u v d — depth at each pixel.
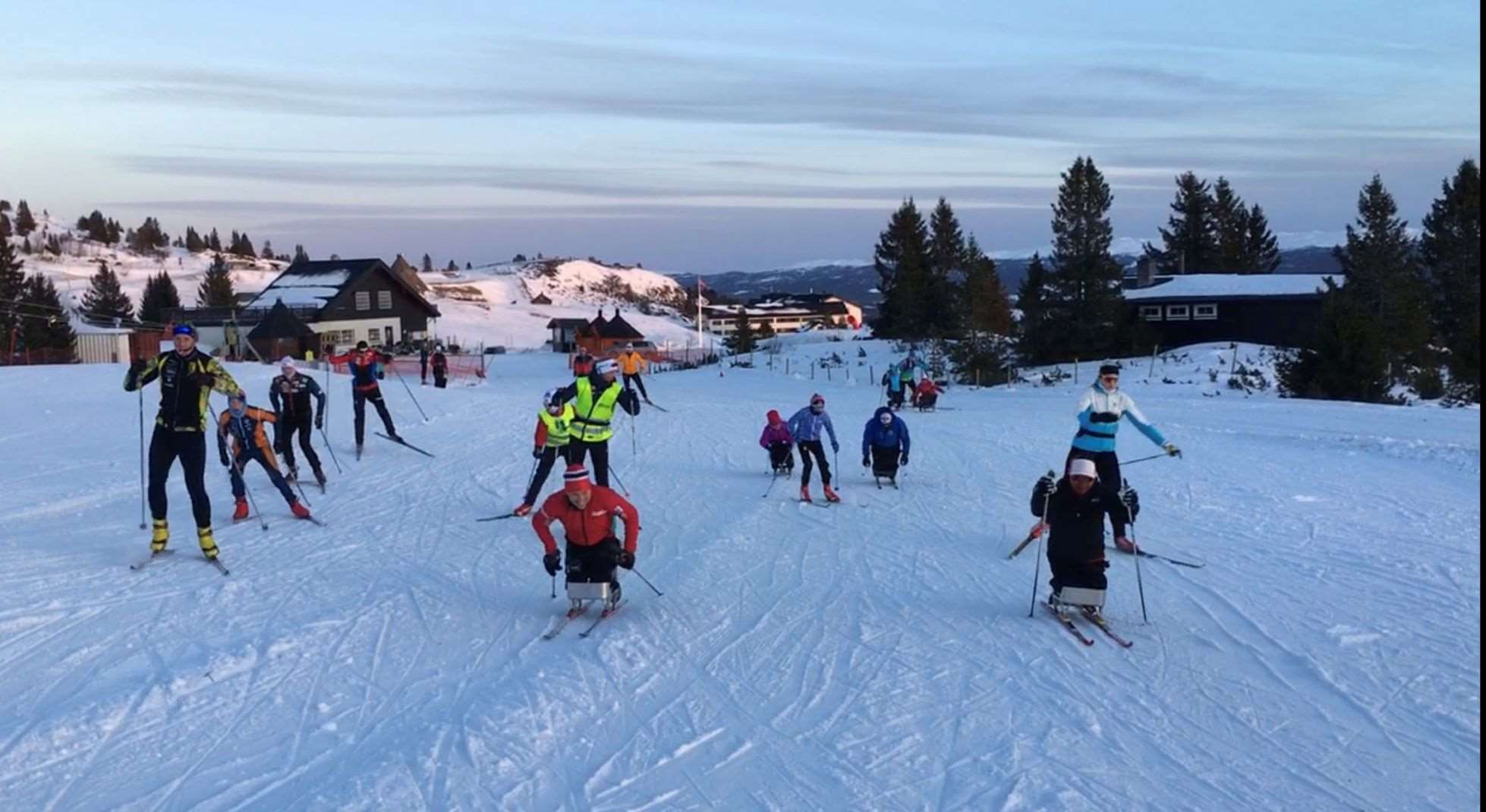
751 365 57.78
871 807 5.54
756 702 7.07
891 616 8.99
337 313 67.31
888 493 15.19
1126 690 7.20
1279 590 9.57
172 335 10.49
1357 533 11.94
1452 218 55.09
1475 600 9.12
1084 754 6.17
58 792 5.67
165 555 10.91
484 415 26.92
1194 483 15.53
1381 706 6.85
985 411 29.30
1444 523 12.41
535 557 11.20
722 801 5.63
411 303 72.19
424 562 10.94
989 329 45.53
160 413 10.45
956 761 6.10
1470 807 5.48
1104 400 11.01
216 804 5.55
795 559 11.11
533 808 5.51
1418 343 36.19
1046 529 12.02
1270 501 13.98
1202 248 82.62
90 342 53.75
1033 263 55.31
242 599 9.33
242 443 12.69
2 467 16.16
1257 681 7.32
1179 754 6.16
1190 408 28.00
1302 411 26.53
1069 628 8.58
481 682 7.39
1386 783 5.76
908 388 34.41
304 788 5.73
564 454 13.09
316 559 10.92
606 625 8.78
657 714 6.85
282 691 7.18
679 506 14.22
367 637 8.38
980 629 8.62
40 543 11.30
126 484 14.91
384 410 19.45
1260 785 5.75
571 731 6.57
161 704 6.87
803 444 14.35
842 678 7.51
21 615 8.60
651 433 23.52
